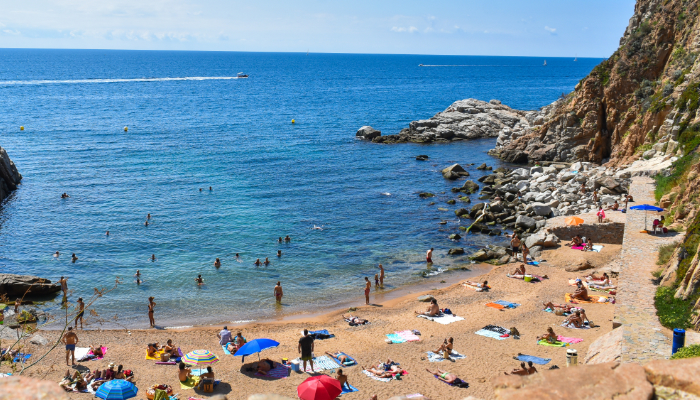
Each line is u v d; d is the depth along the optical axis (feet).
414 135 356.79
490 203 199.11
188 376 85.30
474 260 153.99
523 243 159.84
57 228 174.60
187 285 135.23
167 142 327.67
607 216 162.40
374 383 82.28
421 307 119.55
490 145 341.62
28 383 15.40
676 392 18.04
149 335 106.63
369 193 223.51
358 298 128.98
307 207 202.39
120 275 140.46
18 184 225.56
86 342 101.86
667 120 204.85
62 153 287.89
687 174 147.33
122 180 234.99
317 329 108.88
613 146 249.55
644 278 95.55
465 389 79.05
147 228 175.73
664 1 243.40
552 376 18.60
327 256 156.46
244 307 123.65
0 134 339.36
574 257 146.72
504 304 117.91
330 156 297.94
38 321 112.78
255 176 247.70
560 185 215.10
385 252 160.56
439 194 222.89
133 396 76.33
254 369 88.28
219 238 168.55
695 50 221.46
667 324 76.02
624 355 67.56
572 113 265.34
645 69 243.60
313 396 70.13
